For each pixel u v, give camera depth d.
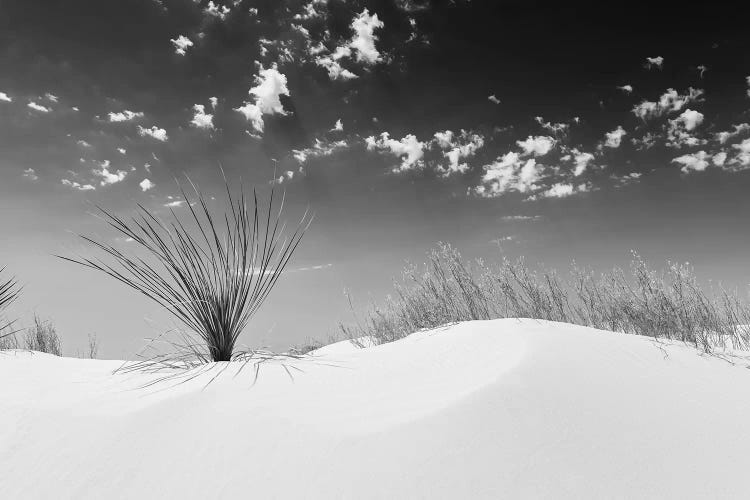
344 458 1.84
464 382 2.52
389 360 2.96
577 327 3.61
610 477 1.85
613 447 2.02
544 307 4.44
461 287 4.64
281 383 2.49
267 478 1.77
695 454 2.05
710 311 4.12
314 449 1.89
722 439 2.19
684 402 2.49
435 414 2.10
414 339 3.55
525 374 2.49
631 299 4.27
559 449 1.96
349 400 2.35
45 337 5.11
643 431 2.17
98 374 2.82
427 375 2.72
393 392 2.47
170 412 2.16
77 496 1.74
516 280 4.52
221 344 3.03
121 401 2.32
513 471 1.81
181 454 1.91
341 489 1.71
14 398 2.36
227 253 3.15
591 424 2.15
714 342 3.79
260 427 2.03
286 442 1.94
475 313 4.52
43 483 1.80
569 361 2.74
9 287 3.89
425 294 4.74
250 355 3.06
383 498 1.67
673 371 2.89
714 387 2.73
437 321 4.56
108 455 1.91
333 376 2.65
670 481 1.87
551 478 1.80
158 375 2.72
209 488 1.74
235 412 2.15
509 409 2.16
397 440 1.94
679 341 3.72
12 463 1.90
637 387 2.57
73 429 2.07
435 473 1.78
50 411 2.21
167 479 1.79
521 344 3.01
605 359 2.88
